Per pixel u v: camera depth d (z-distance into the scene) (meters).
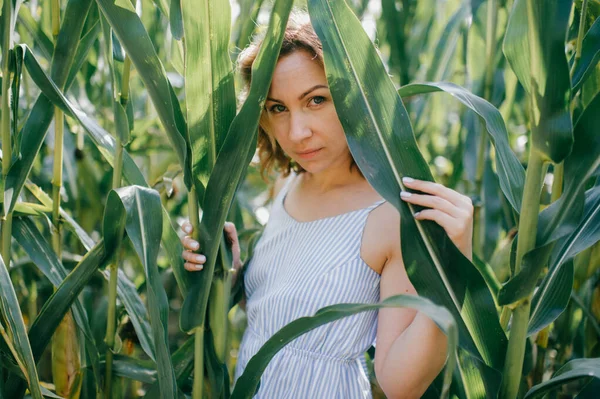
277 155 1.21
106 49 1.01
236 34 1.39
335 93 0.84
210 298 1.00
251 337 1.12
